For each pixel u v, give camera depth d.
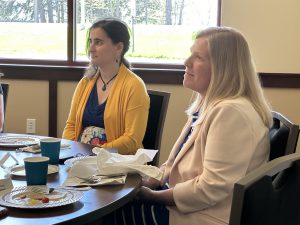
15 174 1.48
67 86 3.53
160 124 2.43
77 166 1.46
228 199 1.46
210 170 1.44
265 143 1.50
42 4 3.59
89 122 2.42
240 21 3.33
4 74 3.53
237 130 1.44
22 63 3.59
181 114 3.46
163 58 3.54
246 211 0.88
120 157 1.67
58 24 3.58
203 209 1.50
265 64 3.37
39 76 3.52
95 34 2.42
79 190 1.34
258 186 0.91
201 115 1.58
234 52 1.55
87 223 1.24
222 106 1.47
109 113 2.36
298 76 3.37
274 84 3.38
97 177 1.46
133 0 3.51
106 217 1.72
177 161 1.63
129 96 2.36
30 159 1.37
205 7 3.47
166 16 3.51
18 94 3.56
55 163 1.65
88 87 2.49
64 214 1.15
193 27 3.50
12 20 3.62
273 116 1.66
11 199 1.22
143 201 1.61
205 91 1.65
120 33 2.44
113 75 2.46
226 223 1.46
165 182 1.79
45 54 3.61
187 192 1.49
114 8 3.53
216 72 1.56
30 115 3.58
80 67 3.48
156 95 2.47
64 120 3.56
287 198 1.04
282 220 1.04
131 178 1.49
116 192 1.34
